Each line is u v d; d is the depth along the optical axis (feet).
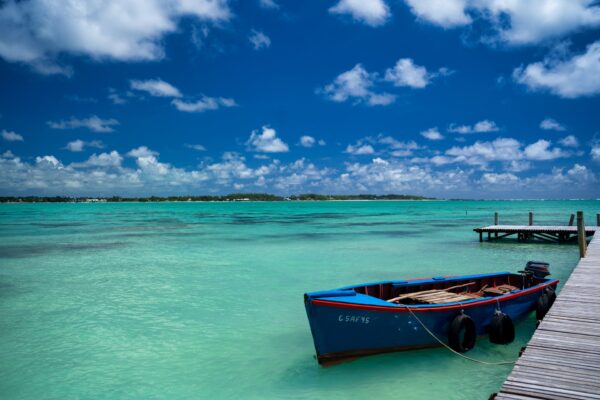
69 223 240.94
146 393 30.89
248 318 48.44
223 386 31.81
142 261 90.22
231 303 54.85
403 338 33.99
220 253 102.27
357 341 32.35
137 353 38.22
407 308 33.19
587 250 66.39
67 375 33.88
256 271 77.61
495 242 121.08
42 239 140.67
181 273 75.97
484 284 47.65
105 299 57.11
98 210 543.39
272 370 34.42
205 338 41.91
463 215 322.14
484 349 37.11
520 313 42.39
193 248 112.68
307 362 35.91
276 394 30.45
